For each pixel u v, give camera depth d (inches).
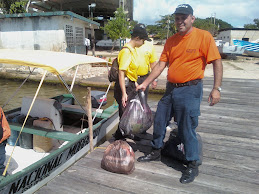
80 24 716.7
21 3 822.5
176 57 99.6
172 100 105.1
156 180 110.0
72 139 151.0
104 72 581.6
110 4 1280.8
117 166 113.0
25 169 111.4
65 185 106.0
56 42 612.7
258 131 173.0
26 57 135.8
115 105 242.2
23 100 181.0
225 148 145.0
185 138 104.3
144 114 123.0
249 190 103.3
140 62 133.3
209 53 91.4
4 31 635.5
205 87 353.7
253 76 553.6
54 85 499.8
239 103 257.9
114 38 1042.1
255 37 1344.7
